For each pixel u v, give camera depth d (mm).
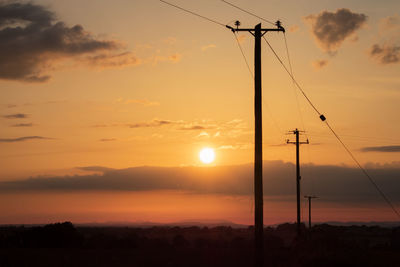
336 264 41375
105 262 44156
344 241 55031
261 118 29922
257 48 30484
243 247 77938
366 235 132000
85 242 86438
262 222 29109
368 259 43500
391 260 46812
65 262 43438
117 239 82938
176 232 186500
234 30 30531
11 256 49156
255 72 30375
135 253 57281
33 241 80750
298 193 69188
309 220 95938
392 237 86625
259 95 30172
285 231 195375
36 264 41531
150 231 196625
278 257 49000
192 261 45344
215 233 179750
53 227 83625
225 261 45406
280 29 30562
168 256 51594
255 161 29625
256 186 29406
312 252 44625
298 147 69562
